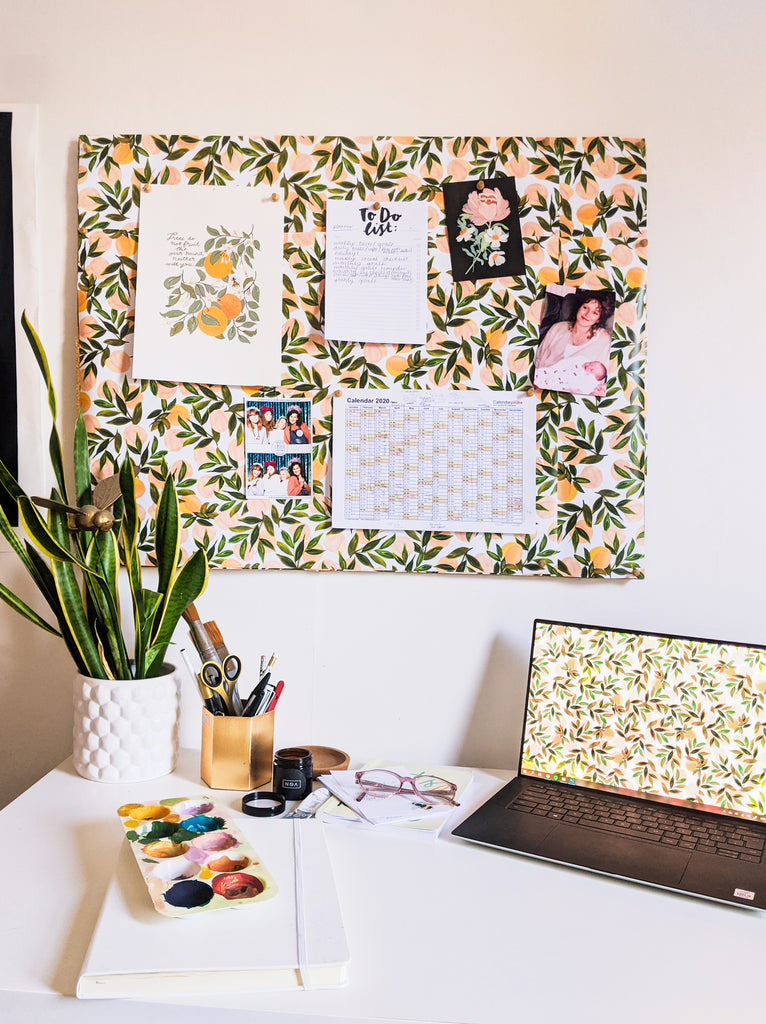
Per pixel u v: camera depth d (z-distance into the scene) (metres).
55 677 1.28
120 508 1.22
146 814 0.92
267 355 1.24
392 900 0.82
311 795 1.06
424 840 0.96
